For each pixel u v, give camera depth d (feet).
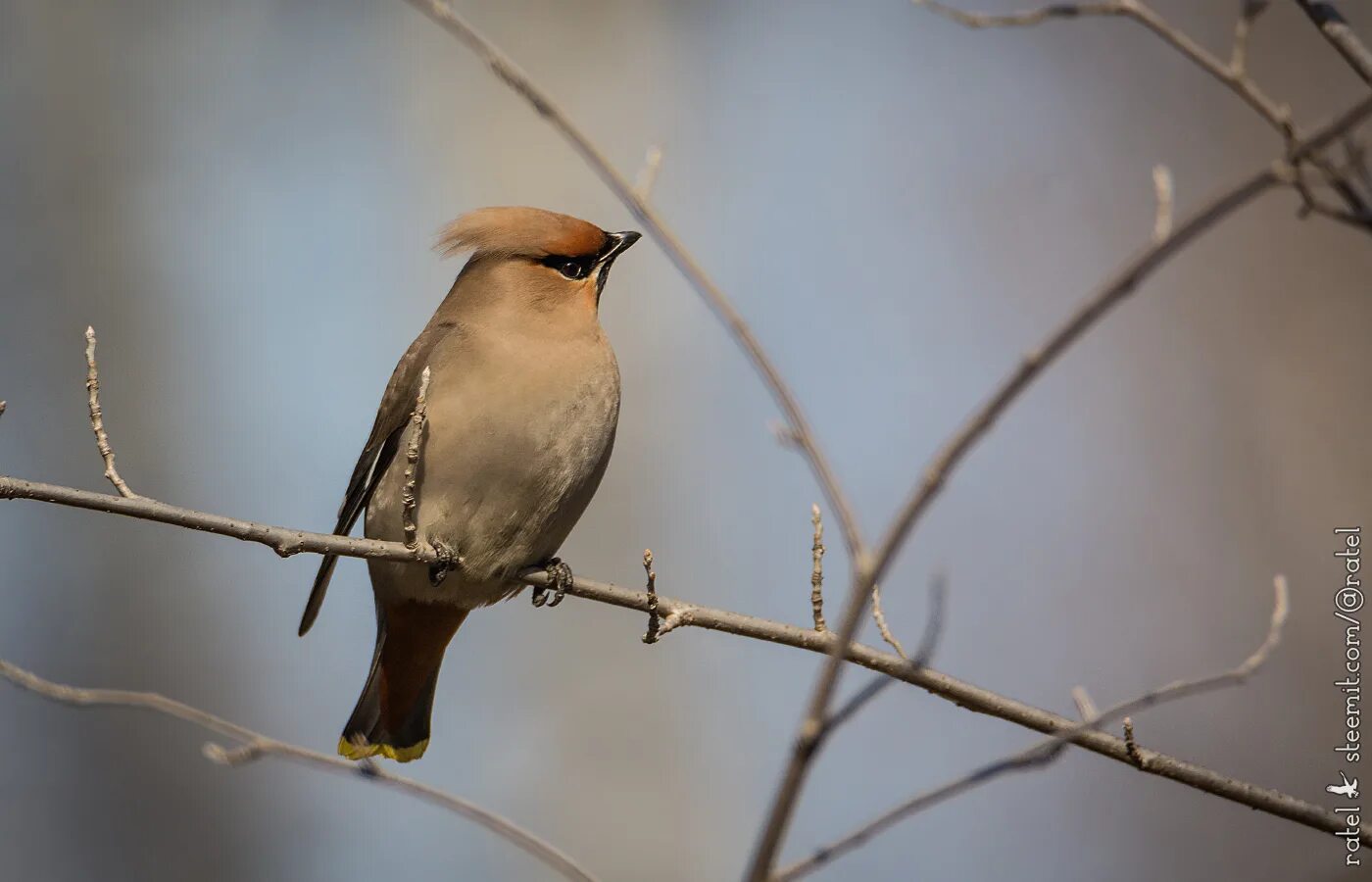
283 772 51.72
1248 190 15.71
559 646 44.68
